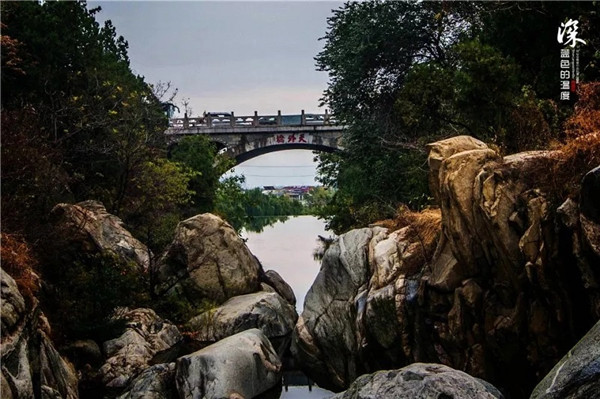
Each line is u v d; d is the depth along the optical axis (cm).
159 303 2202
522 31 1931
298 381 1820
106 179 3036
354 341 1650
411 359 1384
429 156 1308
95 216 2334
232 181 4366
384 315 1438
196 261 2420
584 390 661
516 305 1110
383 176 2625
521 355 1133
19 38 2578
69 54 2894
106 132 2855
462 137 1320
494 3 1995
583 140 1051
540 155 1120
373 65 2845
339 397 888
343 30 3028
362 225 2572
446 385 809
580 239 960
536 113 1541
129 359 1714
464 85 1684
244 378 1580
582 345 703
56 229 1930
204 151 3997
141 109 3177
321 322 1805
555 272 1025
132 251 2356
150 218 2945
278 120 4462
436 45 2778
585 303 989
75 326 1748
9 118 1958
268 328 2205
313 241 5991
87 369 1658
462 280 1226
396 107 1934
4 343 1037
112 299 1898
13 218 1711
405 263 1485
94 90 2922
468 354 1215
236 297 2386
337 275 1791
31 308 1234
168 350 1912
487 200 1124
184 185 3256
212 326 2153
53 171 2162
